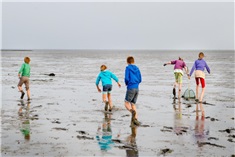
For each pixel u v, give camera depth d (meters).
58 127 9.47
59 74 32.38
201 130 9.38
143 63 58.31
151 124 10.12
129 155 7.02
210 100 15.59
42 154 6.96
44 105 13.52
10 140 7.99
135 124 9.99
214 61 69.44
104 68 12.59
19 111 11.95
